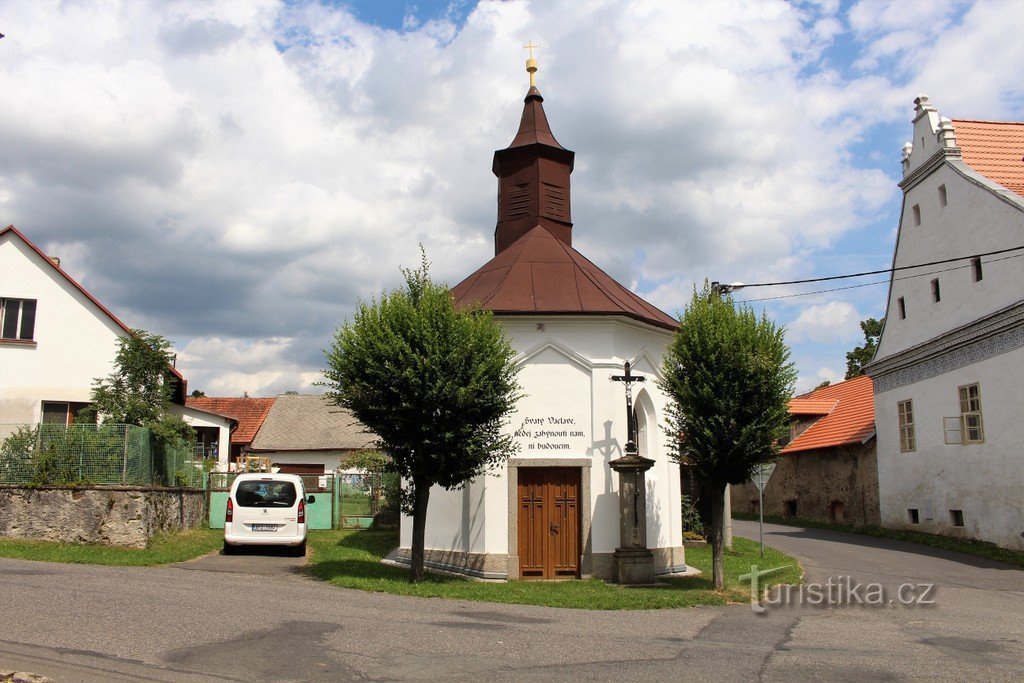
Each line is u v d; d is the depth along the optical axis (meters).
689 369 16.36
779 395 16.12
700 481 16.77
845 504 33.22
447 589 14.65
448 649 9.55
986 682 8.64
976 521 24.42
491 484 17.69
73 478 19.00
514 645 9.92
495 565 17.34
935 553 23.88
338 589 14.52
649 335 19.58
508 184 22.41
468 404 15.08
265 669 8.36
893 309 29.97
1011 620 13.39
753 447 15.69
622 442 18.02
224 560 18.50
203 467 26.80
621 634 11.02
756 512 41.44
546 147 22.09
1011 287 23.08
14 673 7.62
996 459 23.50
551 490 17.86
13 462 19.06
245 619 10.80
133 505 18.80
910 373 28.55
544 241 21.06
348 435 44.50
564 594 14.63
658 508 18.88
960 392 25.47
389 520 26.95
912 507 28.17
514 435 16.94
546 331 18.25
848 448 33.12
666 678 8.50
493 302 18.58
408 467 15.54
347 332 15.73
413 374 14.84
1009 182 25.61
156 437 22.11
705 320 16.36
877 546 25.78
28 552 16.95
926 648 10.56
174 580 14.37
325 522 26.73
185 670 8.20
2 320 27.03
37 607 10.84
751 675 8.74
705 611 13.68
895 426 29.56
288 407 47.12
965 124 28.30
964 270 25.52
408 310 15.49
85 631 9.61
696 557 21.89
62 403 27.27
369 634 10.20
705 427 15.88
